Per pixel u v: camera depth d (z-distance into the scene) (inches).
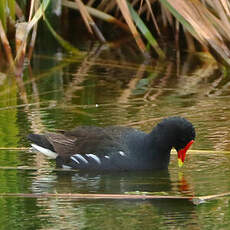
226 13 627.8
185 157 443.8
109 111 526.9
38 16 607.8
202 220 347.9
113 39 778.2
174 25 759.1
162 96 570.9
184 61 697.6
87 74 650.2
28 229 339.0
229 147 452.1
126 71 661.3
